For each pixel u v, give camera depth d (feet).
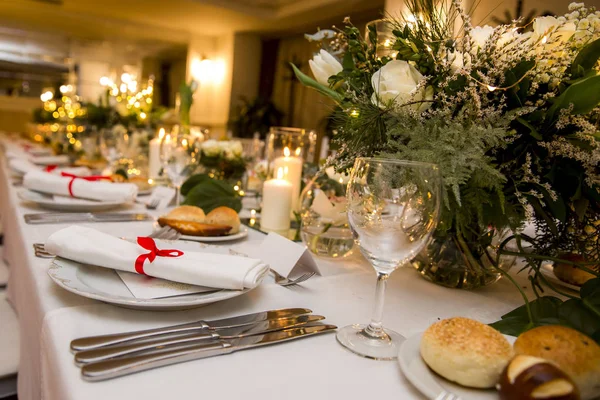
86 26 25.73
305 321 1.82
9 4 21.71
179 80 33.88
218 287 1.89
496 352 1.35
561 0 5.67
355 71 2.41
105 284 1.95
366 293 2.34
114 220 3.45
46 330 1.64
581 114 2.02
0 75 28.91
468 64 2.06
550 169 2.16
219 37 25.75
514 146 2.20
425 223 1.62
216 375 1.42
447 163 1.99
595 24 2.10
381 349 1.66
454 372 1.36
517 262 3.40
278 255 2.45
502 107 2.11
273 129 4.34
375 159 1.67
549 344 1.35
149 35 26.76
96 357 1.38
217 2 19.12
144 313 1.81
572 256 2.55
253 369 1.48
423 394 1.39
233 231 3.29
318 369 1.51
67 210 3.69
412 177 1.60
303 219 3.08
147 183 5.13
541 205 2.24
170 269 1.91
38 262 2.29
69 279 1.84
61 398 1.27
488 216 2.18
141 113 8.53
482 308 2.28
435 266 2.56
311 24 20.79
